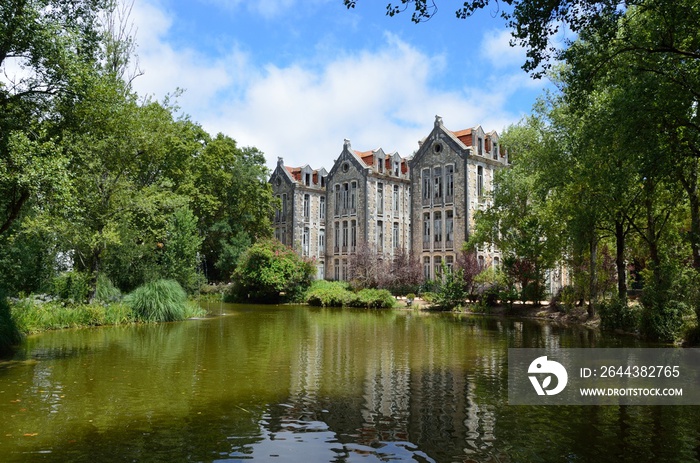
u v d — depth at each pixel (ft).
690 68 45.03
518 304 110.83
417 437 24.00
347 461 20.88
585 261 97.40
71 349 50.06
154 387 33.81
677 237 82.38
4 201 52.42
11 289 75.46
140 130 76.59
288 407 29.09
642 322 63.10
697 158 53.78
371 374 38.83
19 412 27.48
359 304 123.54
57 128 51.62
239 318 89.81
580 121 70.85
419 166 157.69
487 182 150.61
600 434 24.62
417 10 34.91
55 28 46.91
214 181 152.87
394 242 178.50
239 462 20.65
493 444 23.07
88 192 70.59
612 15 41.29
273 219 201.16
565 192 84.07
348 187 179.63
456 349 52.49
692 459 21.29
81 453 21.43
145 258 101.86
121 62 84.53
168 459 20.86
